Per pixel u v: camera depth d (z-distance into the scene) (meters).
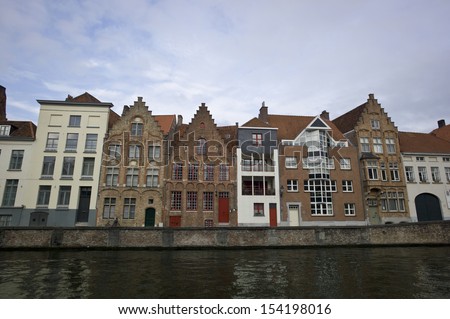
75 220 29.81
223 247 24.06
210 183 32.72
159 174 32.06
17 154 31.11
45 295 11.12
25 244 22.70
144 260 19.02
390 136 36.97
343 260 19.17
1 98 35.31
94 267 16.61
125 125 32.97
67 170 31.16
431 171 36.84
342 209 33.53
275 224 32.25
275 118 39.97
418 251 23.20
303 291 11.84
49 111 32.38
